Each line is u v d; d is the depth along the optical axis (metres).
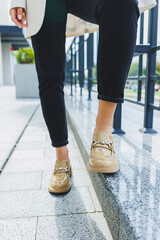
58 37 0.85
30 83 5.20
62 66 0.89
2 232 0.75
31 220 0.81
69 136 1.85
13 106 3.70
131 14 0.70
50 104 0.90
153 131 1.47
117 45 0.71
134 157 1.01
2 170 1.24
